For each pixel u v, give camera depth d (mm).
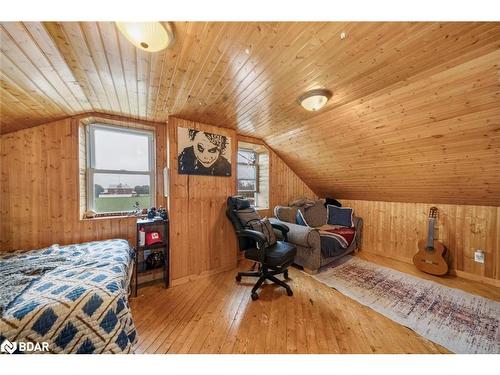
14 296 1088
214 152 2611
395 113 1802
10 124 1721
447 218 2594
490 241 2297
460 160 1945
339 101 1842
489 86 1306
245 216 2328
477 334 1513
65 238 2025
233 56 1238
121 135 2469
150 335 1506
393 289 2170
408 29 1027
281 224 2678
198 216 2480
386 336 1502
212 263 2596
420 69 1353
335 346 1407
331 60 1285
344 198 3844
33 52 1099
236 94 1757
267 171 3520
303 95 1746
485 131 1587
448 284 2283
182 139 2354
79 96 1712
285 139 3016
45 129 1946
